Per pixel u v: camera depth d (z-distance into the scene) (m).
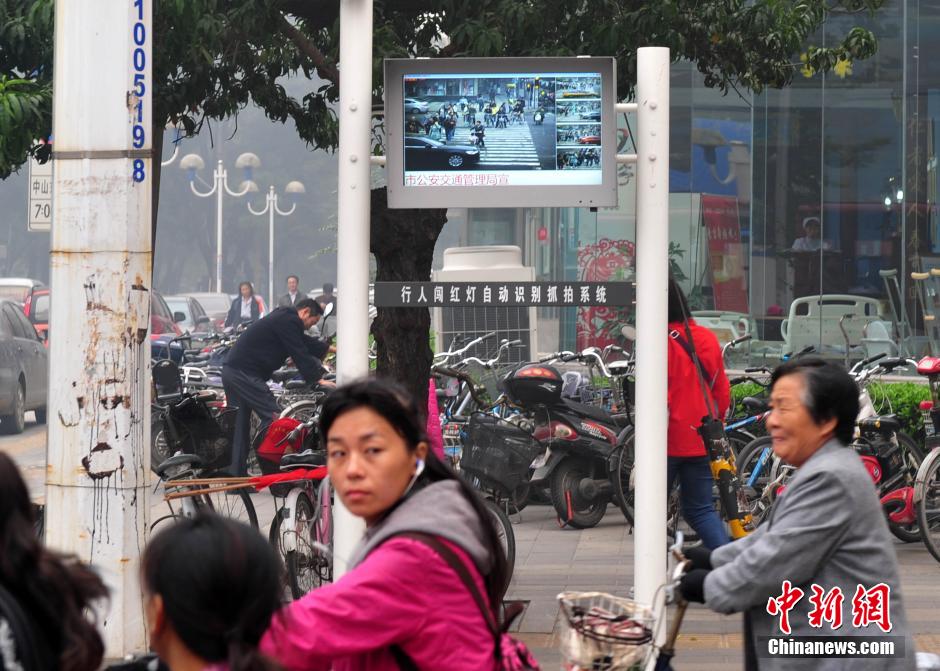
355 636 5.91
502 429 19.45
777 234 33.62
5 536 5.26
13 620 5.10
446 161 13.01
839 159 33.16
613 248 38.09
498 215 43.28
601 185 13.02
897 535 20.42
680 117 34.22
